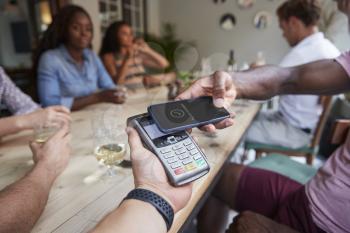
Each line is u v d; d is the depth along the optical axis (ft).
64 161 2.40
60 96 6.07
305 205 2.67
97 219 1.84
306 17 6.02
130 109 2.90
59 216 1.87
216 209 3.80
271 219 2.92
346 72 2.89
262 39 14.39
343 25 8.35
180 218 1.81
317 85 3.03
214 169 2.45
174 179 1.42
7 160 2.82
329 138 3.61
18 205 1.63
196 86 2.52
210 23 15.29
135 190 1.40
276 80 3.06
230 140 3.19
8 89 4.42
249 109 4.78
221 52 15.30
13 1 14.88
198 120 1.77
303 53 5.67
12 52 15.85
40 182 1.95
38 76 6.02
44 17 11.64
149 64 8.59
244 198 3.41
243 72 3.06
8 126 3.28
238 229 2.59
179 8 15.83
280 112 6.44
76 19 6.01
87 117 4.41
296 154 6.05
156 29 16.58
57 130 2.98
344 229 2.37
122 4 13.69
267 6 13.91
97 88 7.09
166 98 5.34
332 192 2.45
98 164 2.64
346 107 8.18
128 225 1.23
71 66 6.24
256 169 3.54
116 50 8.28
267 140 6.06
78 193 2.16
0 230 1.46
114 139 2.51
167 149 1.54
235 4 14.51
